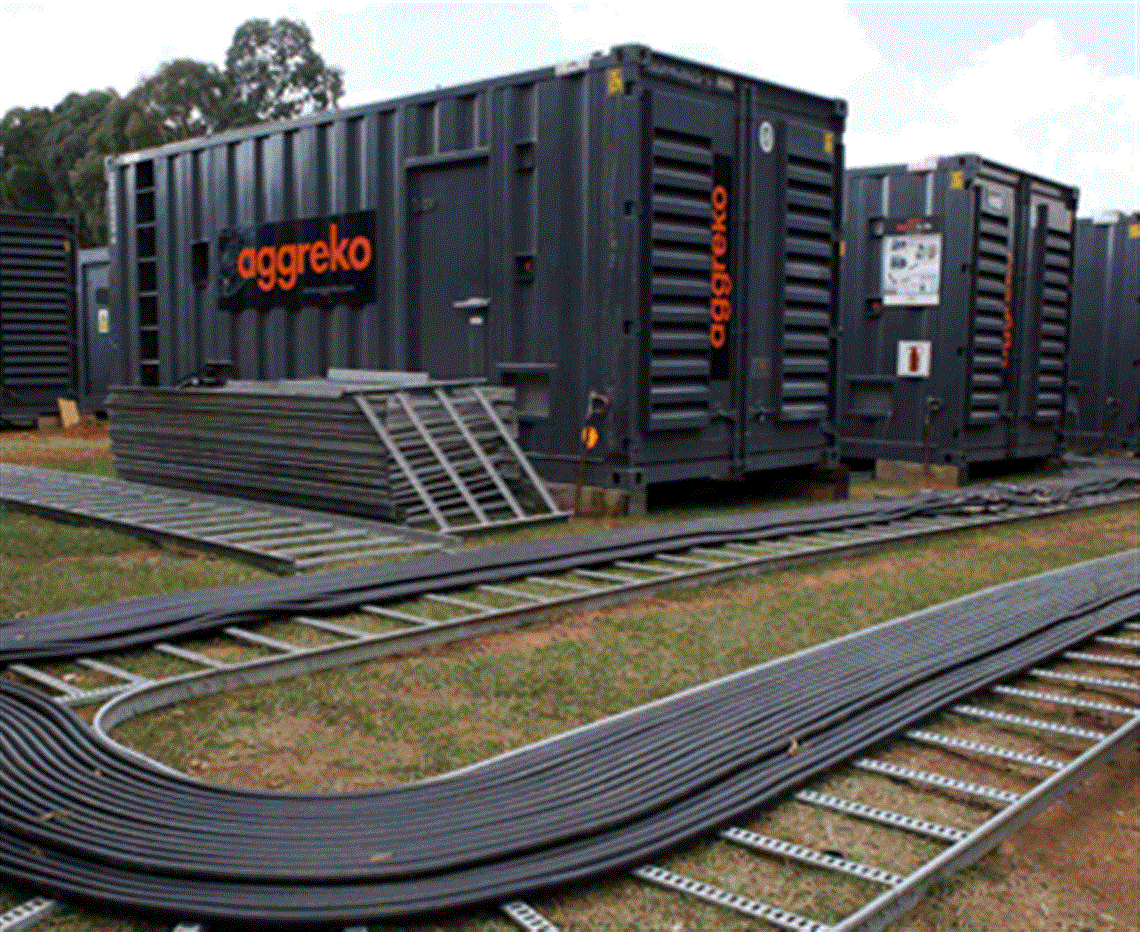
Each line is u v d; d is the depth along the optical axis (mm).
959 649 4516
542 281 8430
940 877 2609
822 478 9891
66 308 17141
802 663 4277
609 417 8094
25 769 3047
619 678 4203
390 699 3918
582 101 8102
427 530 7184
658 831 2758
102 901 2363
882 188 11844
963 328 11305
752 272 9008
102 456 12547
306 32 41156
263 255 10453
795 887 2576
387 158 9352
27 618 4730
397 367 9391
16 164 49000
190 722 3660
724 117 8703
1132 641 4883
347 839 2641
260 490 8211
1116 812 3209
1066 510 9336
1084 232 15602
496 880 2477
